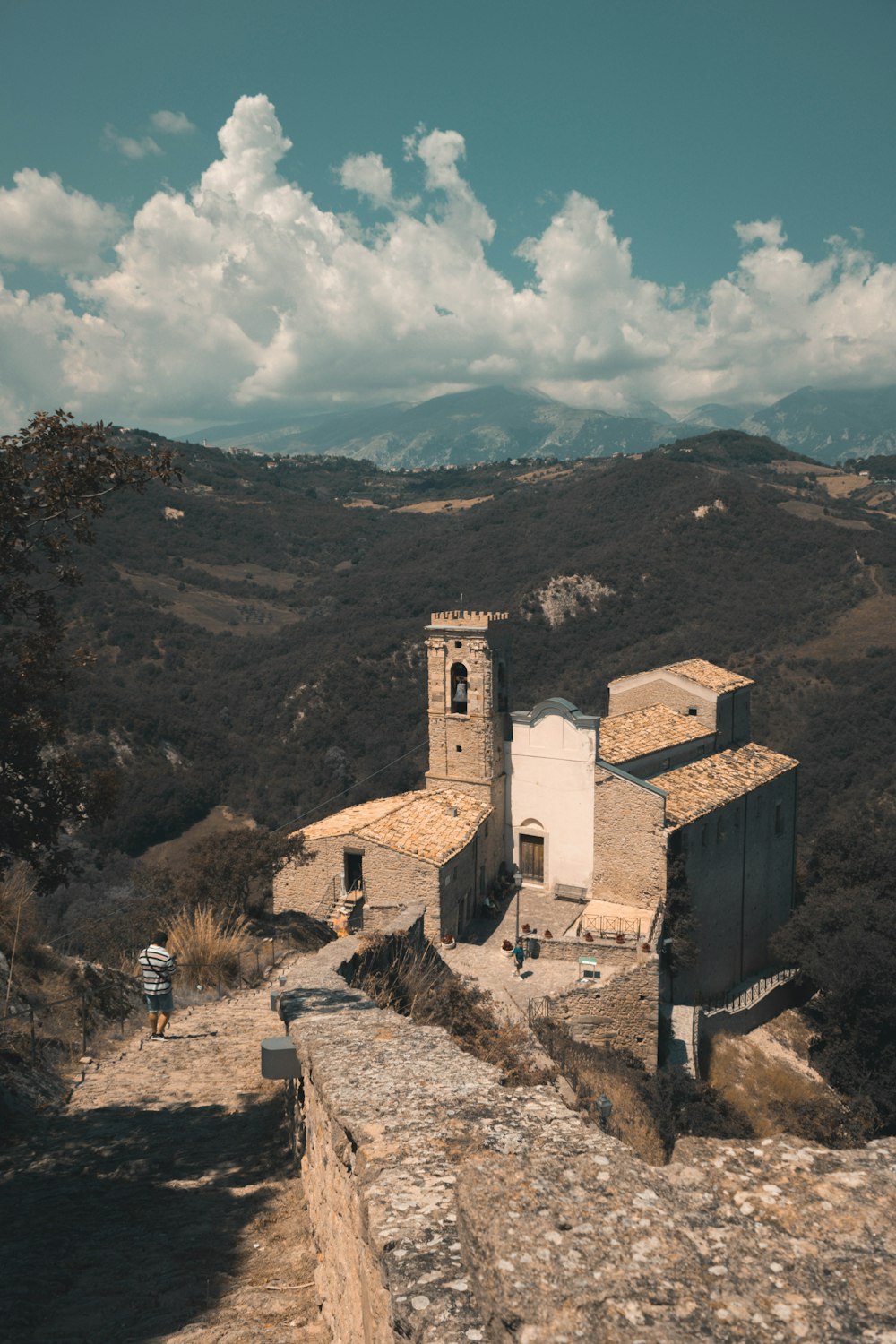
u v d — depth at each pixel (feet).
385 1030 32.60
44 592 41.34
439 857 114.21
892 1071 123.13
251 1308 23.67
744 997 136.77
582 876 131.44
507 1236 14.56
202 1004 65.36
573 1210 15.17
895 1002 124.77
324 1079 26.58
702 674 159.22
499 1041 53.93
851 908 137.59
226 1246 27.89
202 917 75.61
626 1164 16.78
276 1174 34.04
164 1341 21.42
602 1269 13.70
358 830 118.11
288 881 120.16
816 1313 12.76
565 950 111.04
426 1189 17.99
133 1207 31.04
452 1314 13.80
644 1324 12.61
